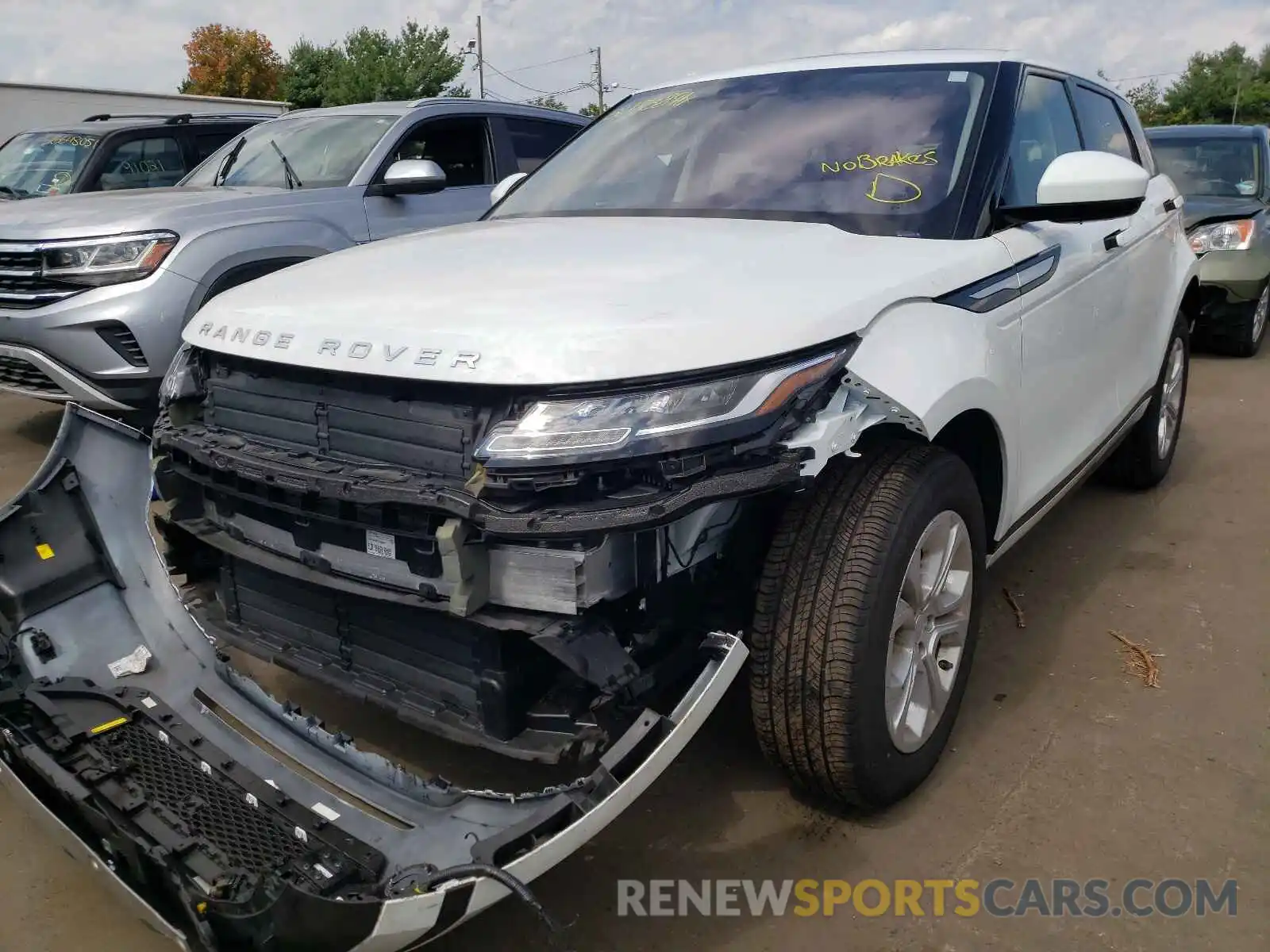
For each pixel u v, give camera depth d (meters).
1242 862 2.39
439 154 6.42
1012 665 3.32
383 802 2.10
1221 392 7.04
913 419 2.24
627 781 1.87
